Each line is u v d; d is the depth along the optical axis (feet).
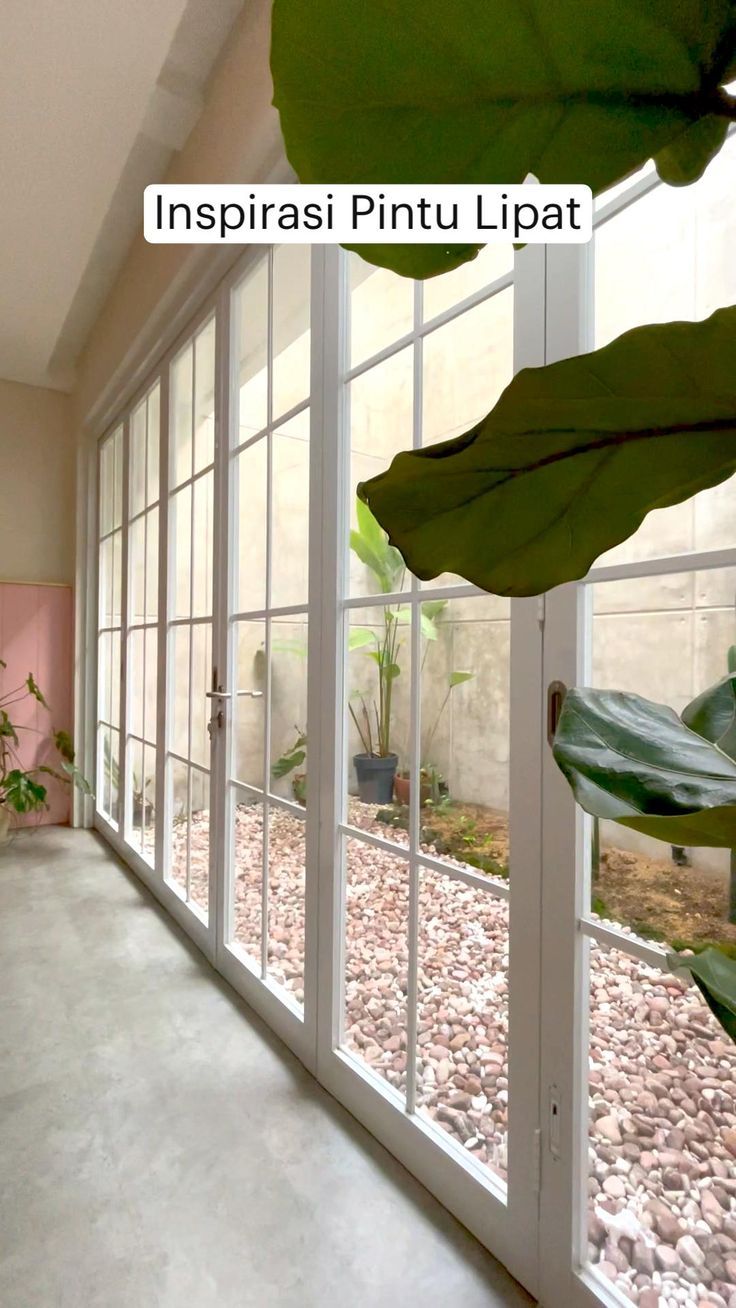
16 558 12.09
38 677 12.02
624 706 1.34
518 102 0.73
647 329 0.63
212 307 6.94
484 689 5.39
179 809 8.01
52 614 12.16
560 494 0.86
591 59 0.68
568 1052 3.10
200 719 7.49
